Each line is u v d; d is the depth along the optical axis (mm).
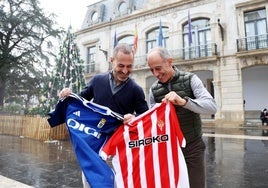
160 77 2645
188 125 2645
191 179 2615
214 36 18141
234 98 16844
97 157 2443
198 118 2715
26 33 22109
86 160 2447
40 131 11461
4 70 21094
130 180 2447
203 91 2475
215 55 17438
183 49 19297
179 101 2328
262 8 16656
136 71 21344
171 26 20109
